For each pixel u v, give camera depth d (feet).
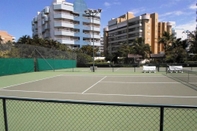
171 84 40.45
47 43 159.63
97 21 239.71
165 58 163.63
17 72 73.41
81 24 225.97
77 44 221.25
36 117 15.78
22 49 76.69
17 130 12.77
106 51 318.86
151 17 254.88
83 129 13.01
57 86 38.29
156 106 7.45
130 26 271.69
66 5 210.59
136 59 169.68
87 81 48.01
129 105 7.61
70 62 125.70
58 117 15.79
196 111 16.61
